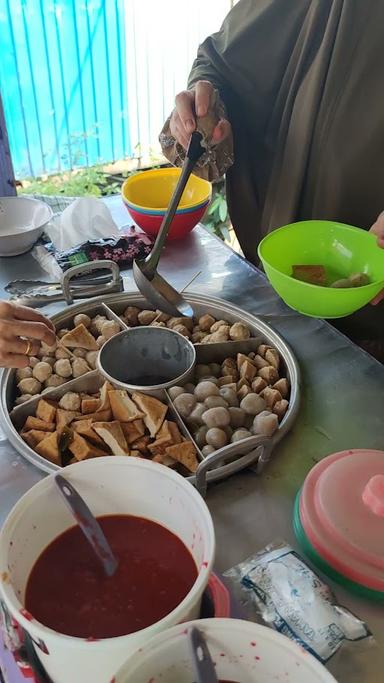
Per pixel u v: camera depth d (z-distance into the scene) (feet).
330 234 3.56
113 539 1.70
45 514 1.64
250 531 2.16
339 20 3.33
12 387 2.81
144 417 2.52
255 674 1.39
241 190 4.36
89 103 8.18
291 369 2.92
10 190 4.87
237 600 1.88
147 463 1.67
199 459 2.42
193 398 2.61
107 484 1.70
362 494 2.09
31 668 1.62
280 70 3.83
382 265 3.32
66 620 1.51
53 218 4.06
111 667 1.36
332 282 3.53
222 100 3.94
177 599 1.55
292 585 1.84
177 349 2.94
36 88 7.64
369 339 3.94
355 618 1.80
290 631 1.75
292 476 2.38
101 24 7.57
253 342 3.08
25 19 7.04
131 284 3.57
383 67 3.35
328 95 3.53
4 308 2.61
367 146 3.51
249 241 4.62
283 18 3.67
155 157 9.20
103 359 2.79
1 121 4.60
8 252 3.80
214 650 1.35
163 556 1.66
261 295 3.55
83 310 3.28
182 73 8.67
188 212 3.84
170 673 1.35
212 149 3.73
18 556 1.55
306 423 2.64
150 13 7.90
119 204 4.56
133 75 8.30
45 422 2.54
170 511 1.70
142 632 1.30
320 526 2.04
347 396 2.81
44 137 8.13
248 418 2.64
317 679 1.28
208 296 3.38
